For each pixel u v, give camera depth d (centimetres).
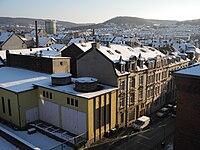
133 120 4162
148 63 4303
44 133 3497
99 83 3891
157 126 3997
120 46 4684
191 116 1695
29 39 11319
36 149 2252
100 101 3319
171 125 4044
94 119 3262
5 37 9062
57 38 15550
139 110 4294
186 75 1659
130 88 3928
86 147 3181
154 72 4550
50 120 3772
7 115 3925
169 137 3534
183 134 1756
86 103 3119
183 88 1703
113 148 3186
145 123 3891
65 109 3462
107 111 3516
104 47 4150
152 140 3438
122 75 3666
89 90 3388
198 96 1641
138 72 4056
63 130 3538
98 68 3894
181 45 9338
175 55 5669
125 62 3769
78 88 3412
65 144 3158
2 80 4281
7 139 2566
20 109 3638
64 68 4806
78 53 5272
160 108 5031
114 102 3612
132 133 3697
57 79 3750
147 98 4484
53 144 3170
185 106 1716
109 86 3697
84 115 3195
